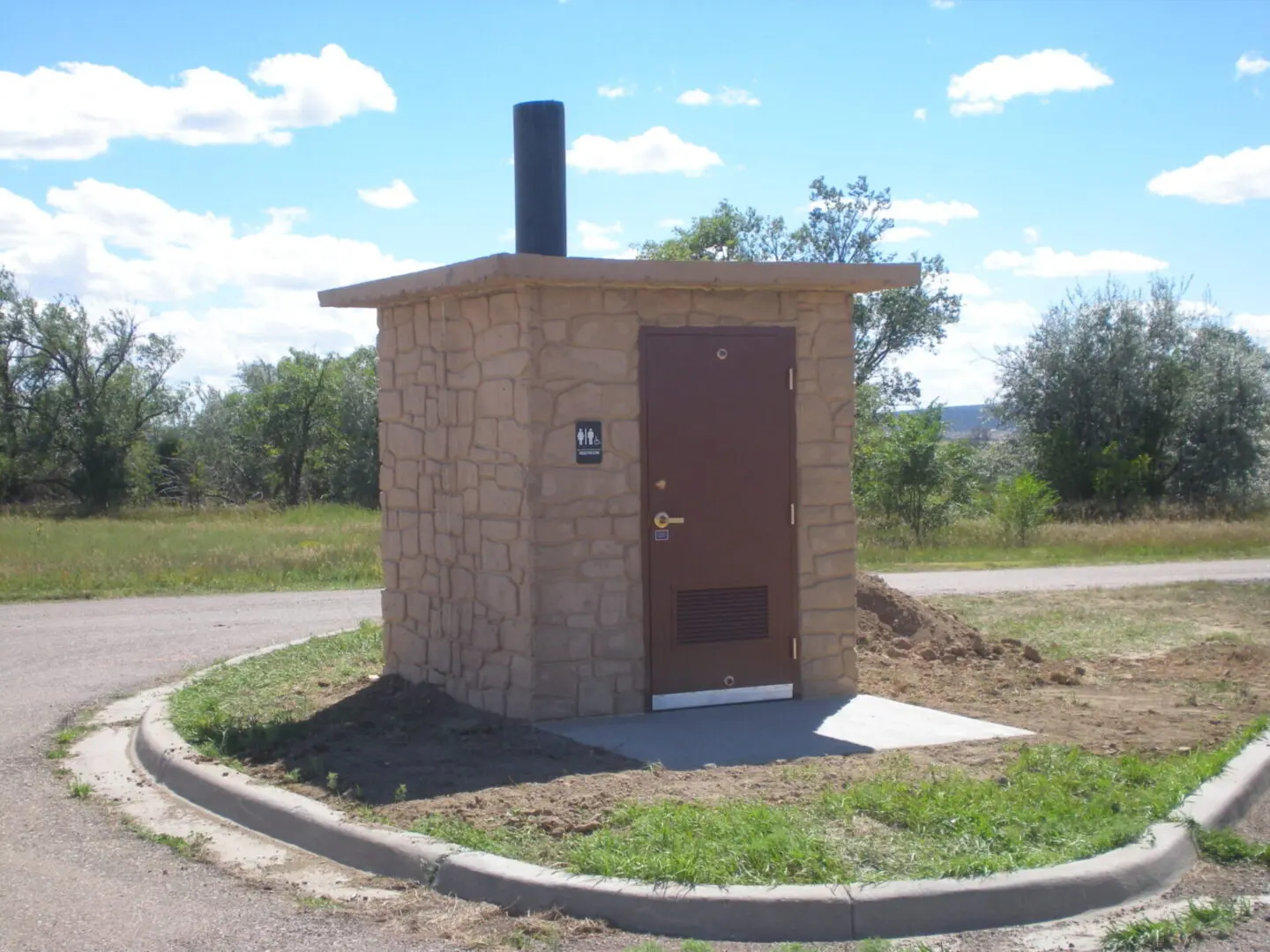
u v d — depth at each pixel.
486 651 8.55
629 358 8.35
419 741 7.79
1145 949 4.83
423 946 4.83
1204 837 5.86
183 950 4.80
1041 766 6.82
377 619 13.93
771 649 8.80
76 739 8.48
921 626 11.62
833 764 7.05
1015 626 13.38
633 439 8.38
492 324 8.39
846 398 8.98
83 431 42.62
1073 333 39.62
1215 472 38.09
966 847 5.52
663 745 7.57
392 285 8.97
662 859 5.27
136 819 6.59
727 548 8.65
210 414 49.00
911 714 8.42
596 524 8.30
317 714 8.62
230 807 6.61
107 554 20.78
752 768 7.00
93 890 5.49
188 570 18.66
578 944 4.84
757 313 8.69
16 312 42.84
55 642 12.65
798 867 5.26
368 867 5.73
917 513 27.38
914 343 41.00
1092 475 37.84
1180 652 11.42
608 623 8.34
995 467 39.66
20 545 22.83
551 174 9.09
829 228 40.28
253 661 10.83
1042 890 5.12
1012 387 40.44
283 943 4.86
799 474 8.85
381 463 9.95
